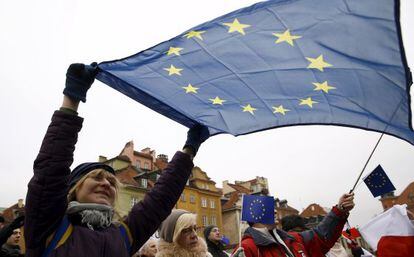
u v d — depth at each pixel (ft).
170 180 7.80
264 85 7.89
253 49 7.43
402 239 15.55
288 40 7.25
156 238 15.67
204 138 8.94
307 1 6.89
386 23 6.77
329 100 8.10
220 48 7.47
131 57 7.16
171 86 7.96
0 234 6.40
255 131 8.63
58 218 5.67
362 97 7.86
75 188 6.64
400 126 7.92
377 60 7.18
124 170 130.11
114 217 7.23
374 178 18.30
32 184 5.54
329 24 7.05
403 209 16.06
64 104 6.02
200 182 160.66
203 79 7.88
